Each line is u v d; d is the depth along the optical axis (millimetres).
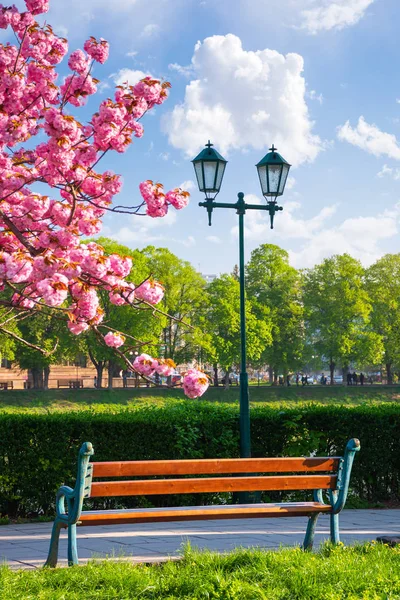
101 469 6137
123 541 8367
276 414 12266
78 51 8500
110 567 6125
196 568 6086
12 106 8383
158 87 8477
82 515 6160
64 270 7270
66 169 7754
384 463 12258
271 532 9008
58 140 7375
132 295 8188
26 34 8586
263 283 76312
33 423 10734
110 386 70812
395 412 12398
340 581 5566
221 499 11711
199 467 6430
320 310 76500
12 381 74125
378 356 74312
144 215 8430
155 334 62625
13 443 10648
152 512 6289
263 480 6645
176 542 8250
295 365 76625
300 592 5379
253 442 12203
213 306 71750
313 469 6824
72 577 5750
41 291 7062
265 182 12727
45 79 8492
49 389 70438
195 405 12422
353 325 75250
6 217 7582
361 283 76438
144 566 6418
